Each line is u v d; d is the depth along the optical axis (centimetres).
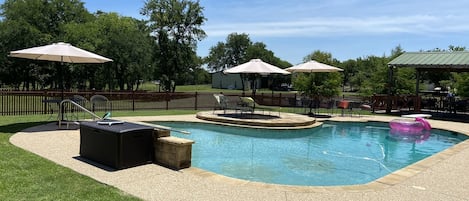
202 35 3419
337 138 1098
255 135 1096
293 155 834
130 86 3709
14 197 381
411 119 1420
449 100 1814
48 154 620
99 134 570
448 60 1630
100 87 3497
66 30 3062
